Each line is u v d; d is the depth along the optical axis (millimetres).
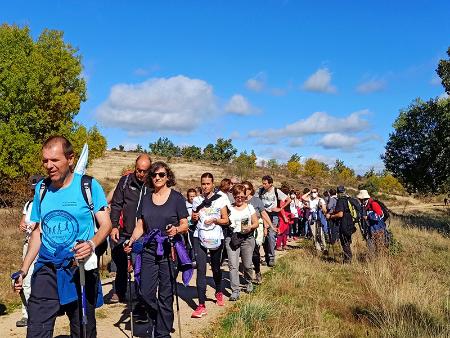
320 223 13930
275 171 64625
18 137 29406
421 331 6344
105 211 3996
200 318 7090
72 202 3889
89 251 3707
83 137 34219
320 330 6484
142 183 7004
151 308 5375
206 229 7324
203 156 78750
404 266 10320
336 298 8164
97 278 4125
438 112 32594
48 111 32562
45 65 32469
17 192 20891
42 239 3916
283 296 8414
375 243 11688
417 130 33906
